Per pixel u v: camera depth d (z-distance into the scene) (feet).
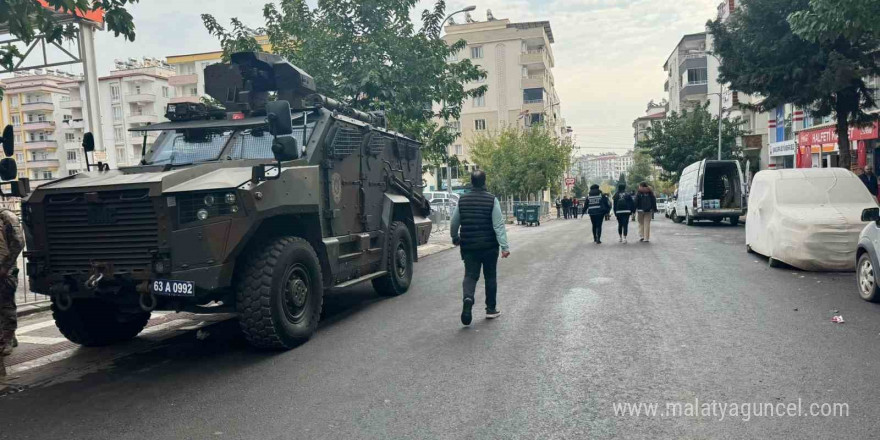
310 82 28.27
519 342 20.24
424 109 52.19
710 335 20.36
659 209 207.10
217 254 18.63
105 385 17.88
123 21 24.23
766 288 29.45
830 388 14.88
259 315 19.67
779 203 37.52
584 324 22.52
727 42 66.59
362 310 27.50
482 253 23.17
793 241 34.76
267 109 20.10
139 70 250.16
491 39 236.22
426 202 37.99
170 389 17.06
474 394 15.31
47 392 17.42
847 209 35.86
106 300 19.93
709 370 16.58
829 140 92.89
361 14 50.24
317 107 25.61
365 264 27.89
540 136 156.87
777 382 15.44
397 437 12.82
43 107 275.59
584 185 345.10
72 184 19.66
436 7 54.08
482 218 23.06
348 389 16.16
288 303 20.83
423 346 20.27
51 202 19.42
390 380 16.76
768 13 61.05
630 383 15.72
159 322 27.32
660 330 21.26
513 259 45.65
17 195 20.11
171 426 14.12
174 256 18.39
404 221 33.99
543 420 13.46
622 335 20.70
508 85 235.20
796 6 59.41
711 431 12.59
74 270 19.36
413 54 51.29
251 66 26.68
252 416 14.51
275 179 20.16
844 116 62.69
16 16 22.89
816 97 61.67
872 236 25.48
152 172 21.18
